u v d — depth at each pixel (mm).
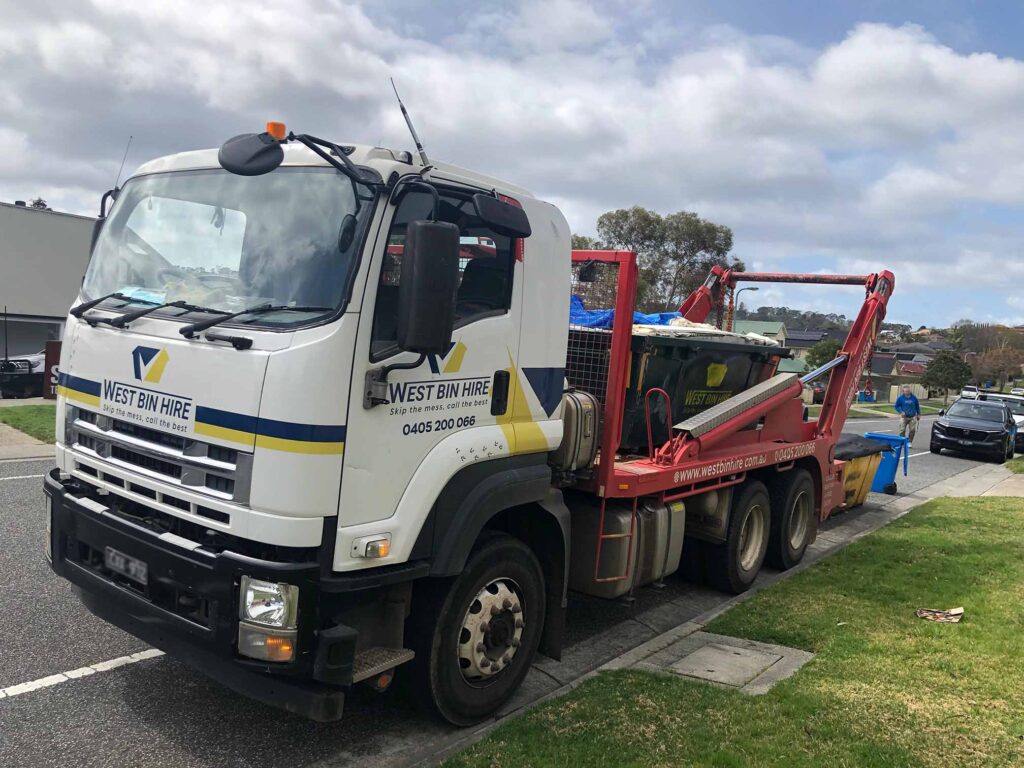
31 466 10062
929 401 68812
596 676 4781
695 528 6824
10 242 29141
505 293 4180
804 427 8336
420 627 3891
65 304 30750
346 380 3301
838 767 3723
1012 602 6582
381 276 3424
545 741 3836
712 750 3807
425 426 3691
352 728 4094
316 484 3229
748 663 5109
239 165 3252
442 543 3830
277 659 3219
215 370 3369
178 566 3424
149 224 4055
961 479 16547
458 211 3896
